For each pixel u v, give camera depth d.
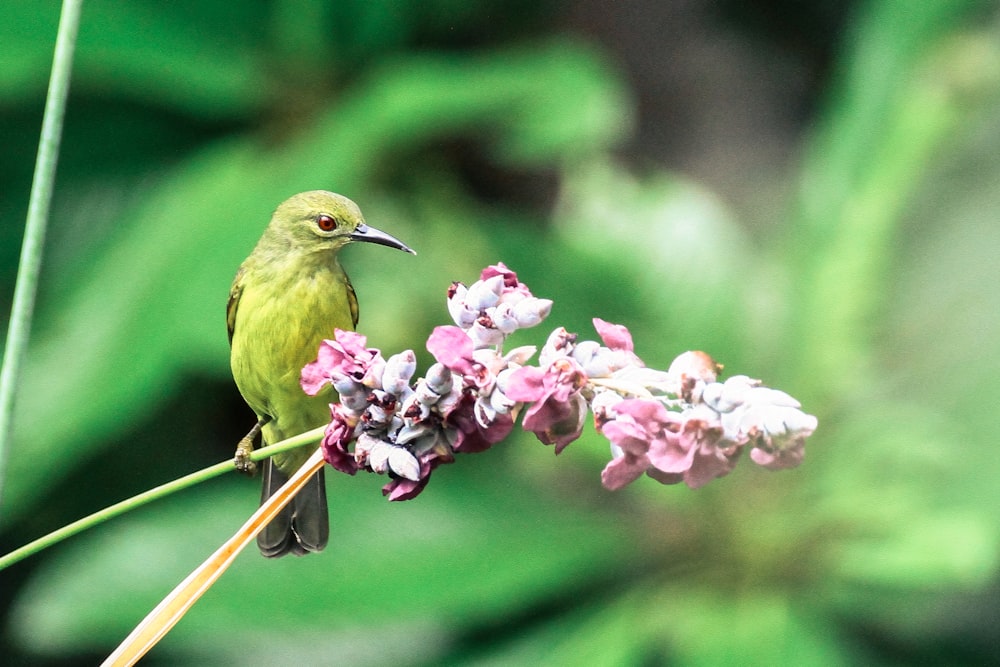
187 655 4.94
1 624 5.02
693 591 4.89
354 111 4.95
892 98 4.98
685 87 5.12
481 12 5.04
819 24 5.18
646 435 4.12
